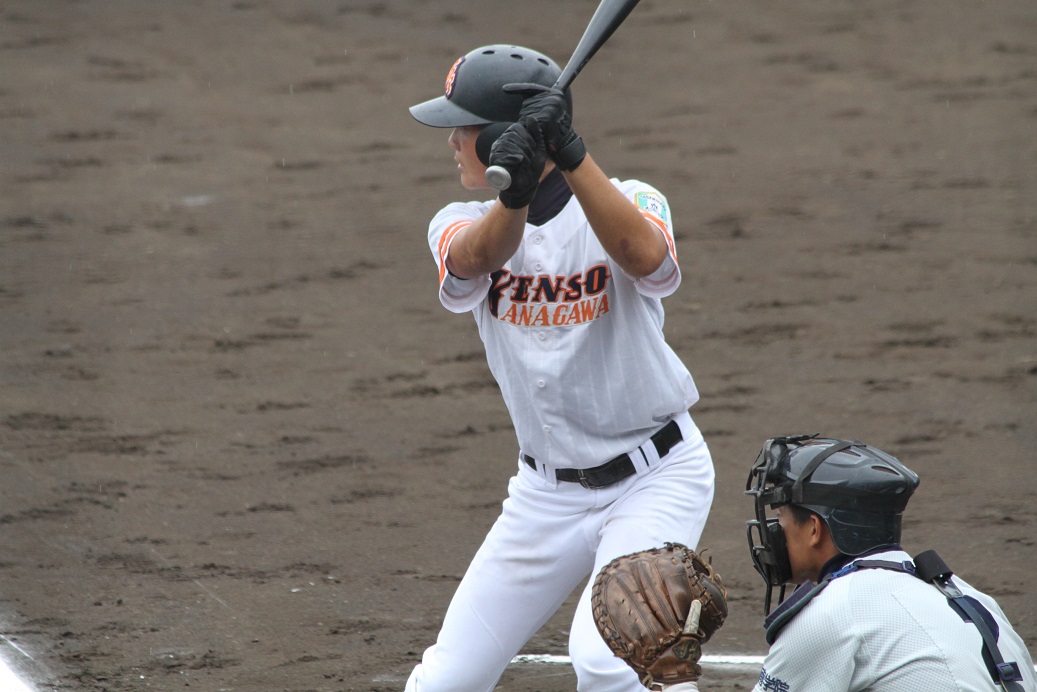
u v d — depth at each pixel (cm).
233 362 3025
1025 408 2683
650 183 4419
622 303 1193
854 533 964
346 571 2006
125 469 2422
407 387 2880
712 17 6556
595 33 1132
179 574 1994
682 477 1228
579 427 1212
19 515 2211
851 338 3122
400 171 4612
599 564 1197
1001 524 2138
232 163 4669
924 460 2427
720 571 1981
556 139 1101
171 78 5622
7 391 2820
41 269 3653
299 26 6425
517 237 1141
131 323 3269
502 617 1267
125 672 1681
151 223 4062
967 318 3234
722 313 3306
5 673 1673
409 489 2345
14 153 4688
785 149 4750
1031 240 3794
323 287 3550
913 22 6328
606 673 1148
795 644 943
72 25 6275
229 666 1702
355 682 1656
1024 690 923
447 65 5875
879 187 4316
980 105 5162
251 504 2272
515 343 1210
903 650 913
